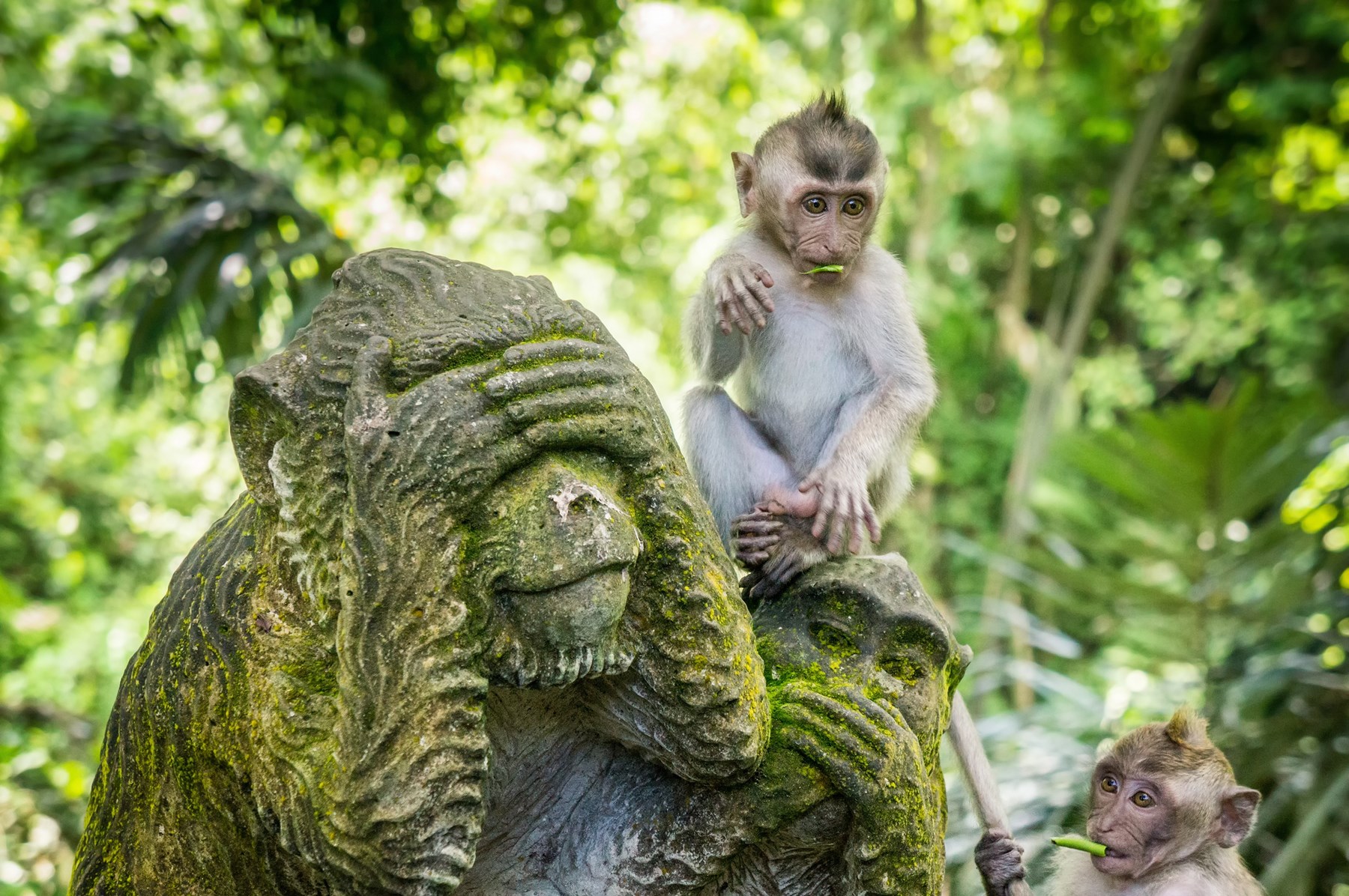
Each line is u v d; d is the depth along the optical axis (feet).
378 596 6.59
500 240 49.73
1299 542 18.51
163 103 35.65
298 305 20.07
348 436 6.69
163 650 7.96
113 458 45.03
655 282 51.55
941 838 8.43
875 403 11.48
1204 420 18.08
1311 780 16.57
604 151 47.67
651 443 7.34
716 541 7.67
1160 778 12.09
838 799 7.94
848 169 11.67
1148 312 44.27
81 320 21.31
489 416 6.77
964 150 44.37
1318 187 41.78
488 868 8.39
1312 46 37.32
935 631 8.43
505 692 7.95
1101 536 20.40
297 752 6.88
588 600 6.80
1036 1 44.21
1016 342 45.65
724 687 7.41
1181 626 19.08
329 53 28.96
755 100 49.67
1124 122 40.45
